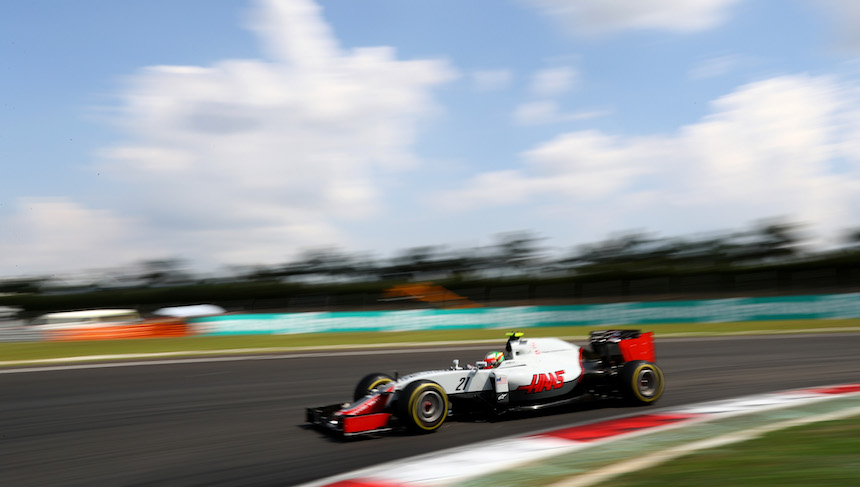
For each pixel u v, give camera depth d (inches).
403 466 211.9
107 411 350.9
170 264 1533.0
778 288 1198.3
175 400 380.8
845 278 1165.7
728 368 454.0
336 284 1508.4
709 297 1242.6
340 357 612.1
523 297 1407.5
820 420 251.4
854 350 537.6
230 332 1039.0
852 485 165.3
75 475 224.2
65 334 957.8
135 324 994.7
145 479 215.9
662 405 315.9
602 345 334.0
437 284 1476.4
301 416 320.8
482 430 268.4
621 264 1428.4
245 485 204.8
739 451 204.5
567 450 220.8
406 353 643.5
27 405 377.7
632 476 181.3
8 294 1466.5
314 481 204.4
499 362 296.5
